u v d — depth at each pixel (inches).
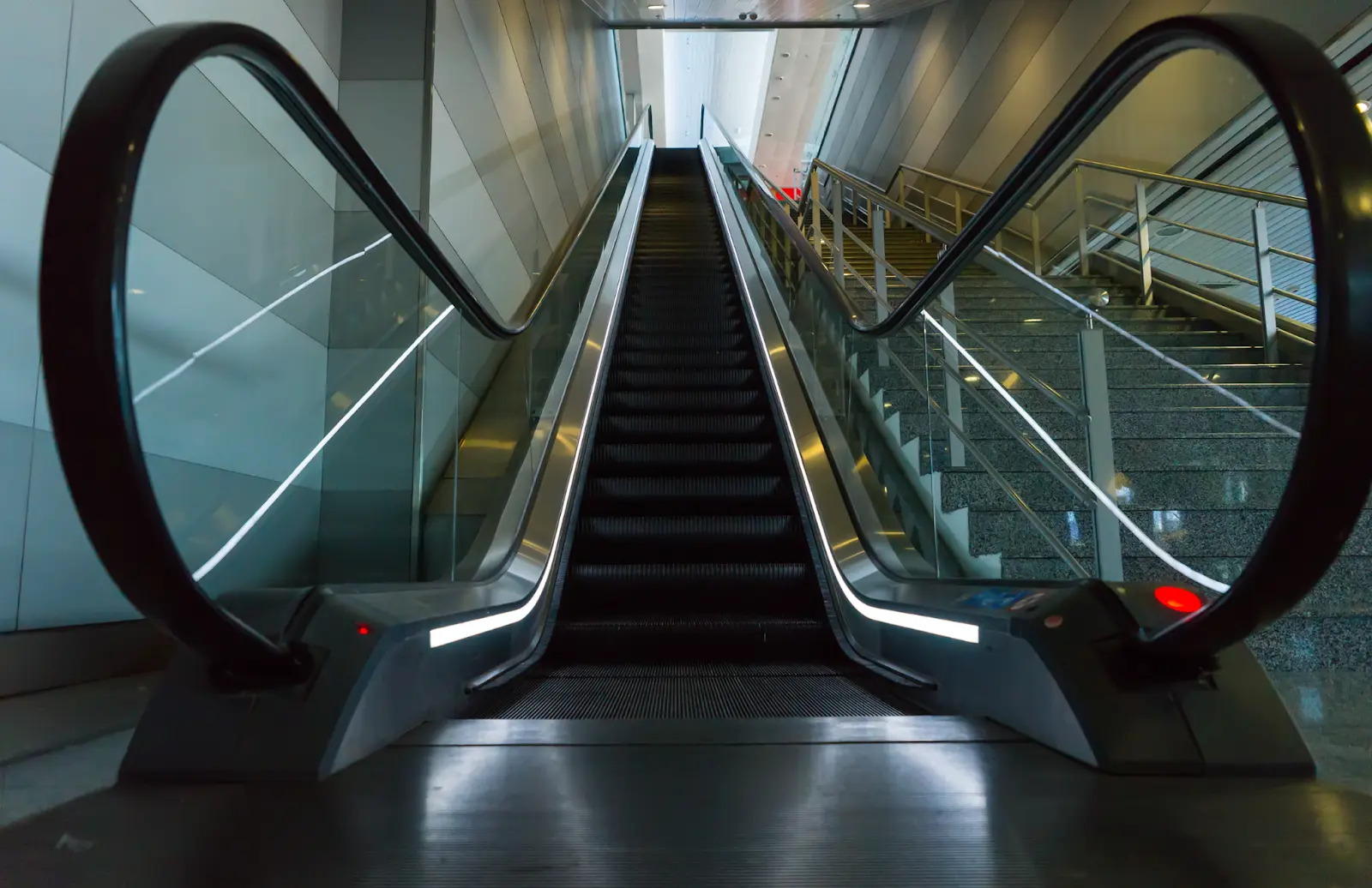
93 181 43.2
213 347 135.6
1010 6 349.7
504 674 110.0
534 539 148.6
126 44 48.6
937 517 131.8
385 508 168.2
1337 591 114.7
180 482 123.0
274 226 159.6
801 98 833.5
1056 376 155.3
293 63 63.7
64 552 108.7
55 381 42.6
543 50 342.6
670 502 179.6
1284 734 60.7
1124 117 278.1
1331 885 41.5
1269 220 236.2
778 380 221.3
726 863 44.7
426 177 193.5
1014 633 71.5
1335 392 42.4
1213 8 233.6
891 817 51.5
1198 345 208.2
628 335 276.1
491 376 216.5
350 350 180.1
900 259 376.2
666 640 134.0
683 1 445.4
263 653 59.4
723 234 390.3
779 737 70.1
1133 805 53.4
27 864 44.2
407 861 44.9
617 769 61.4
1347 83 45.9
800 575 150.1
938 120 431.2
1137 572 120.4
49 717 87.7
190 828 49.4
